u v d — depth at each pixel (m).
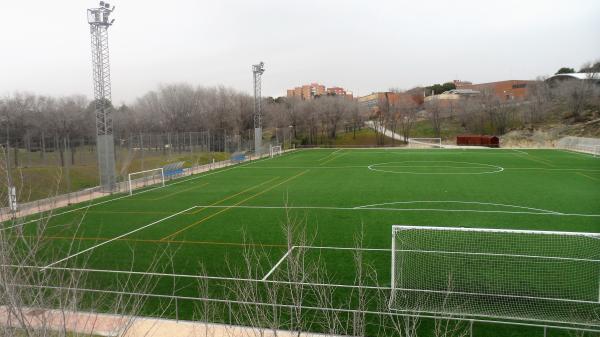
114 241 15.76
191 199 24.39
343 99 84.19
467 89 115.06
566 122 71.44
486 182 27.97
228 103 76.06
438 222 17.66
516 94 104.44
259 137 51.53
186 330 8.77
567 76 84.12
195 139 46.97
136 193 26.78
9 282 4.93
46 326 4.92
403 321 8.66
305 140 75.88
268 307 9.27
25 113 43.97
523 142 63.72
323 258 13.17
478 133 78.25
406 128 84.69
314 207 21.27
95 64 26.70
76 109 50.03
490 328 8.59
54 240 15.74
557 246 12.88
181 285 11.34
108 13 26.56
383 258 13.08
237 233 16.64
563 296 9.64
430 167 37.19
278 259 13.29
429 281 10.48
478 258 11.92
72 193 26.05
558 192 23.92
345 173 34.66
